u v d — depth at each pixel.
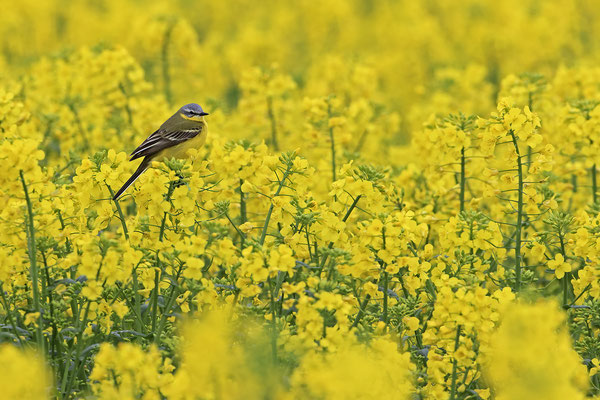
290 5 46.12
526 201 12.04
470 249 11.34
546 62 32.31
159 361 8.54
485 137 11.49
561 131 14.59
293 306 10.51
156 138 14.41
